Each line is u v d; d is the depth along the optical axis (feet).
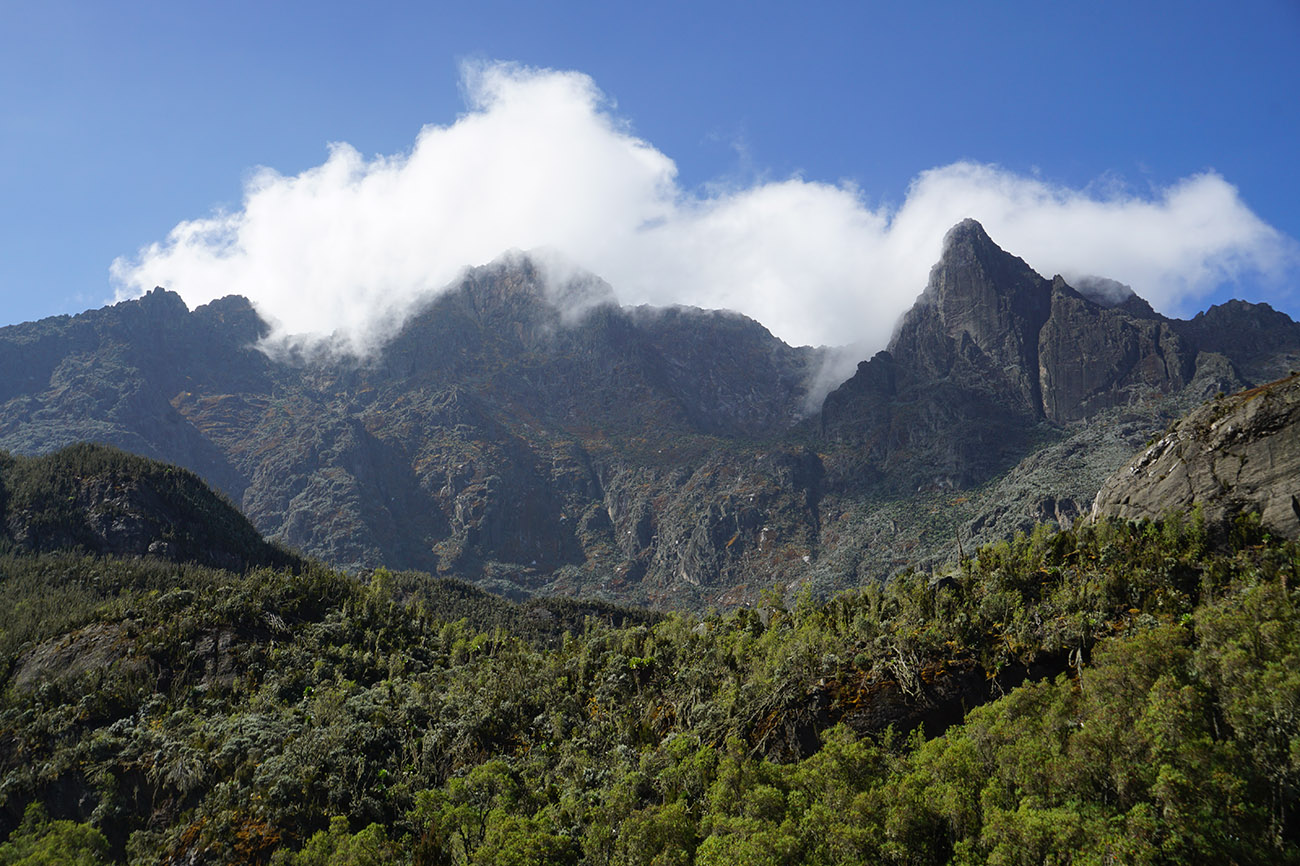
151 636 556.92
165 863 383.04
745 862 253.24
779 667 384.27
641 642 570.46
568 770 399.44
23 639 565.12
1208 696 263.08
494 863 306.55
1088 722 270.87
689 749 360.28
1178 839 219.82
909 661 351.67
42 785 420.36
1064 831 227.61
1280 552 343.67
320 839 364.99
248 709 501.97
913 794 263.90
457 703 500.74
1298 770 232.94
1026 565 405.59
